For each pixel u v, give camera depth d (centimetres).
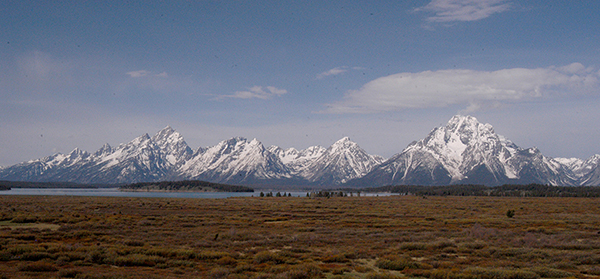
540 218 12194
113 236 7444
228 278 4312
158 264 4953
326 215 13588
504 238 7500
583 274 4791
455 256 5891
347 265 5181
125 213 13700
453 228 9456
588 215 13488
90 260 5059
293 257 5625
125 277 4175
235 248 6356
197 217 12188
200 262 5256
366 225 10175
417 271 4781
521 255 5744
